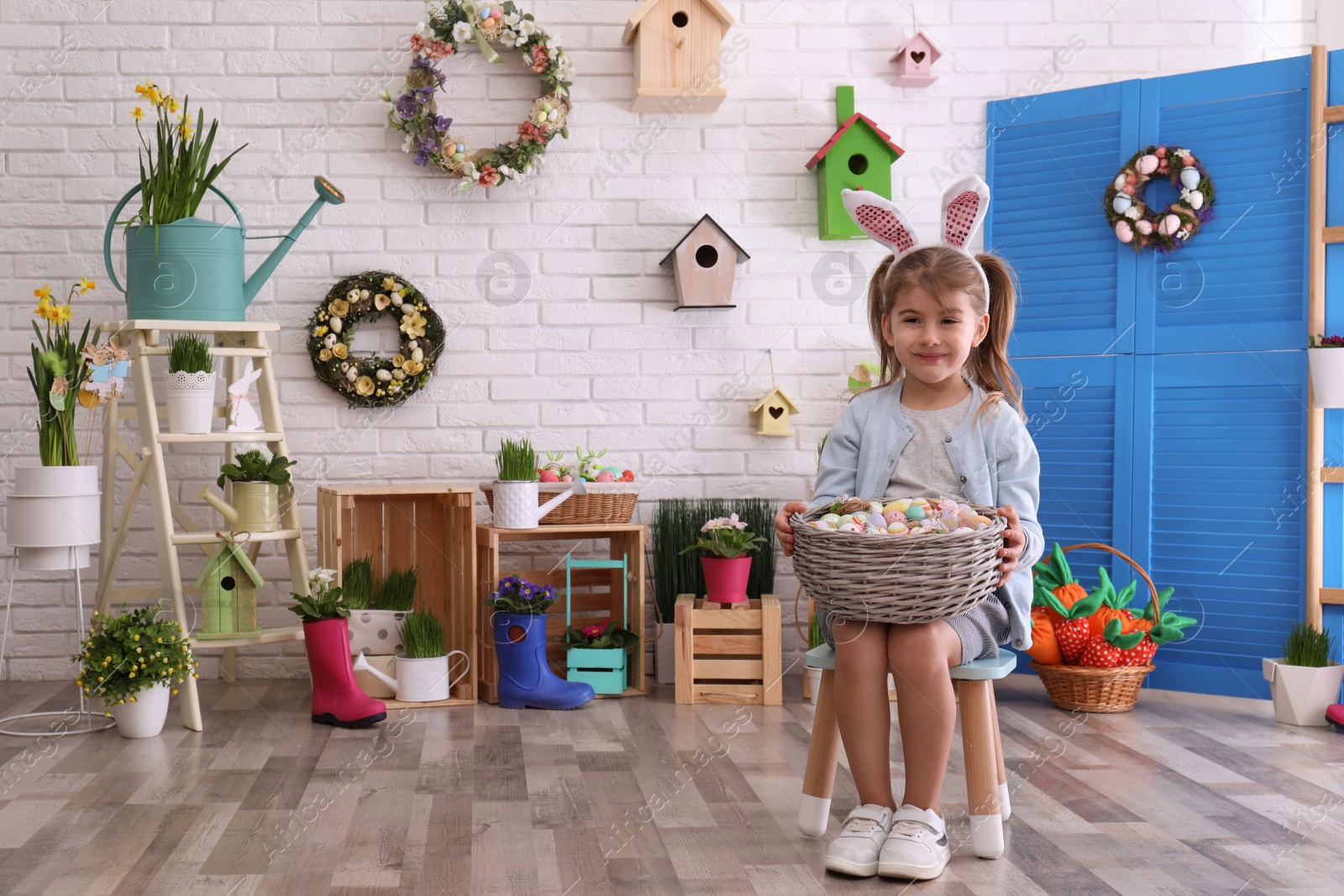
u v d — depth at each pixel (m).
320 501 2.75
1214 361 2.66
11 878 1.51
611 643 2.70
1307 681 2.38
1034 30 3.00
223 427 2.83
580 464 2.83
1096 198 2.79
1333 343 2.46
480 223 2.93
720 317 2.99
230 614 2.40
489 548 2.67
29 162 2.82
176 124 2.84
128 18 2.83
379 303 2.84
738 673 2.62
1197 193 2.62
